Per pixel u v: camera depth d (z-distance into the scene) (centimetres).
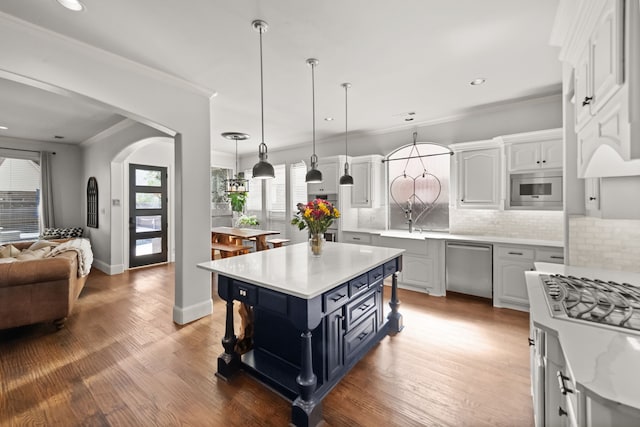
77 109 390
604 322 118
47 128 486
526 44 236
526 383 212
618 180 172
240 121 456
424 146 472
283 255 266
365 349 246
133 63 259
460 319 326
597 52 131
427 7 191
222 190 767
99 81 242
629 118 99
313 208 254
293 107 388
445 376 221
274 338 232
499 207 368
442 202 459
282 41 230
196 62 263
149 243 590
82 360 244
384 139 506
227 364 217
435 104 377
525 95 347
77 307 365
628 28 99
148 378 220
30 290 283
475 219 420
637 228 193
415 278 425
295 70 280
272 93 338
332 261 240
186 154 308
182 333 292
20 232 569
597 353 96
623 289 153
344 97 352
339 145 565
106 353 255
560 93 341
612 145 114
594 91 135
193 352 257
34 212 584
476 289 383
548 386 129
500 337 283
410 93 339
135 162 563
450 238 395
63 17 198
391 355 251
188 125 309
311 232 261
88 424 175
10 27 198
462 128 424
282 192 691
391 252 281
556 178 332
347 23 207
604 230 204
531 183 348
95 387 209
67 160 607
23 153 553
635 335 107
